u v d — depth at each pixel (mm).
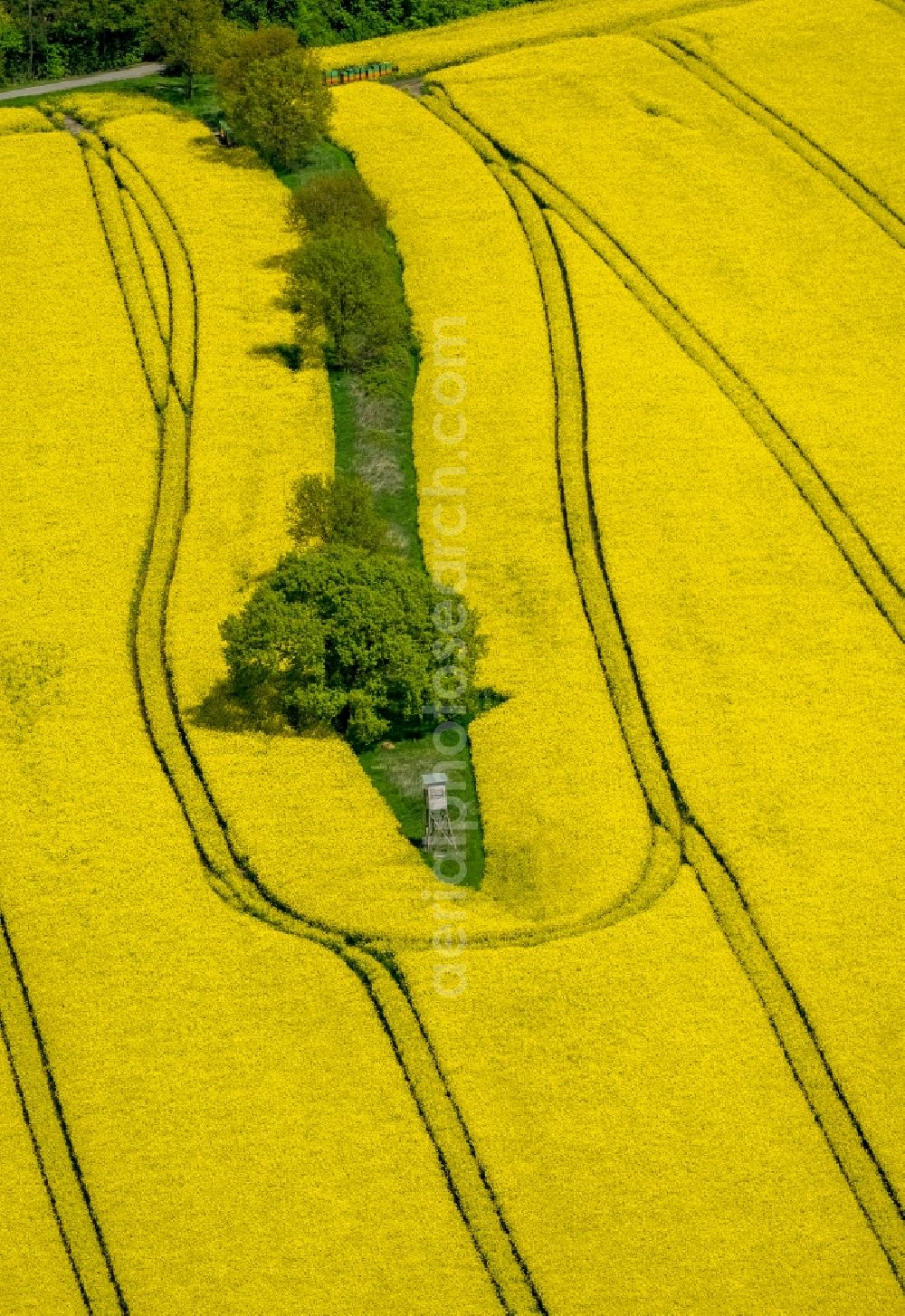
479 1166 59125
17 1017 64375
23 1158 60062
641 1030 62812
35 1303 56312
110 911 67438
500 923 66750
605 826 70375
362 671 74062
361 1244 57125
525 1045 62375
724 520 84688
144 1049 62656
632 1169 58688
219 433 90375
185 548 83500
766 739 73750
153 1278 56438
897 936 65812
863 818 70312
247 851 69562
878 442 89438
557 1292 55656
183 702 76250
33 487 87562
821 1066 61875
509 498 86625
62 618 80438
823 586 81375
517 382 93625
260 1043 62812
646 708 75750
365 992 64500
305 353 95875
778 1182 58375
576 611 80375
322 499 81250
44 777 73000
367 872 68812
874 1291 55750
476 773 73250
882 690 76062
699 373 93688
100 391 93562
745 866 68500
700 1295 55531
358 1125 60344
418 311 98312
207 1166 59188
